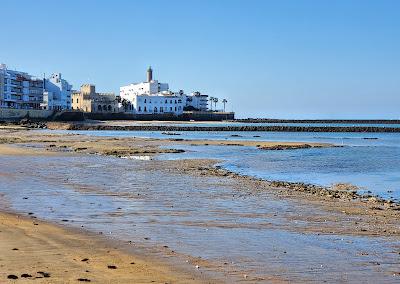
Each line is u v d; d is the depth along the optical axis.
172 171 36.97
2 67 191.25
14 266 11.17
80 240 14.21
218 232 16.08
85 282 10.22
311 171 39.72
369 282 11.03
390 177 35.94
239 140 87.75
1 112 157.12
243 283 10.71
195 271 11.45
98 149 60.19
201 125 173.25
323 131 143.50
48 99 192.38
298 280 11.07
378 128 146.88
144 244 14.03
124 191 25.94
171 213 19.66
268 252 13.51
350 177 35.94
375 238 15.57
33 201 21.88
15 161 43.03
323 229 16.94
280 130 143.25
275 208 21.39
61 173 34.28
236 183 30.25
